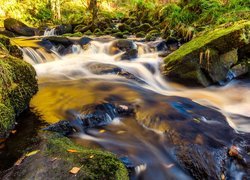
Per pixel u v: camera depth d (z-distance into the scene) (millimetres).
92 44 8422
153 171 3277
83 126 4004
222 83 6102
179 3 11406
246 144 3842
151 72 6773
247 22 6453
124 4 19953
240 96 5812
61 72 6293
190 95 5754
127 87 5500
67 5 17688
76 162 2865
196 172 3299
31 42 7746
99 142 3658
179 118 4242
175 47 8586
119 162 2941
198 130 3949
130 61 7457
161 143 3697
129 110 4445
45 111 4281
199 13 9672
